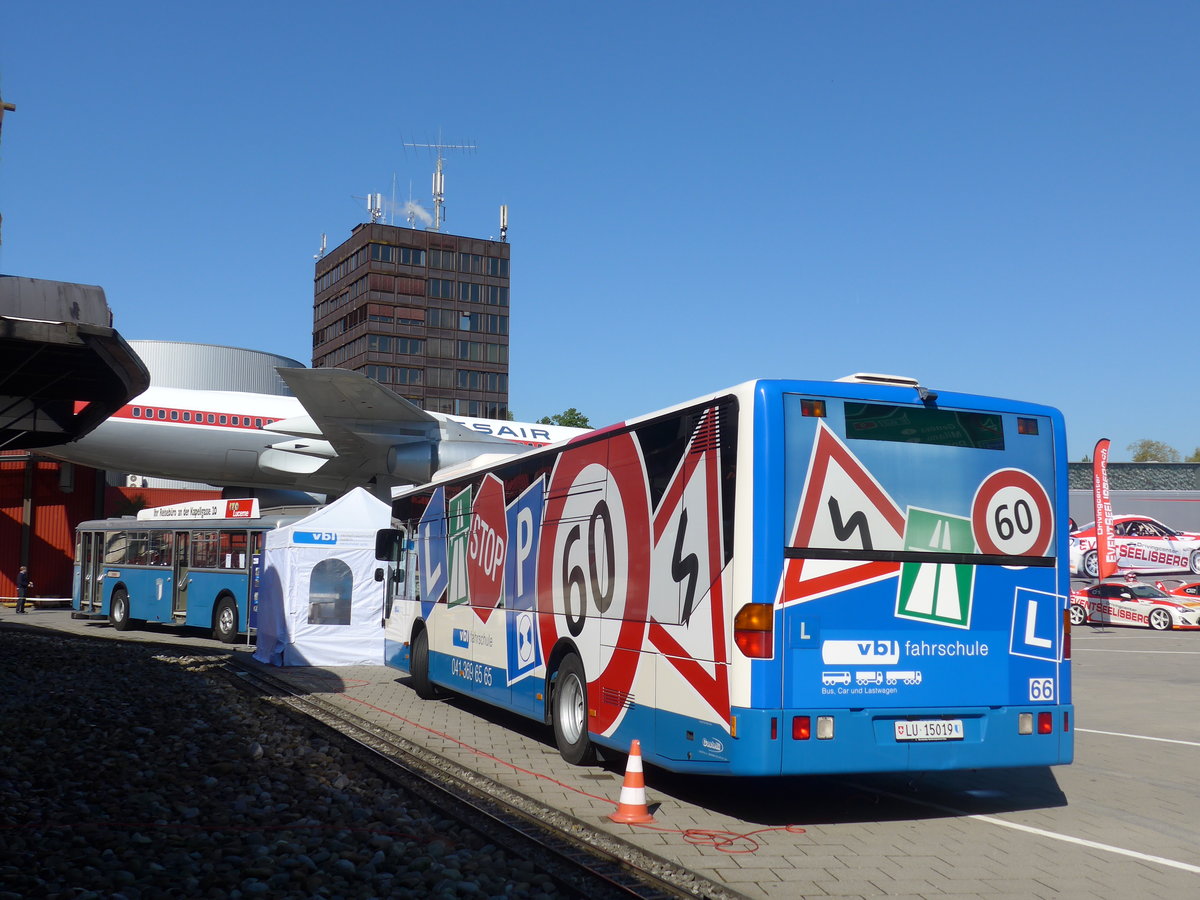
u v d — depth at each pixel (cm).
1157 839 654
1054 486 718
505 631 1028
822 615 642
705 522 677
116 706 1182
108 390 1554
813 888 538
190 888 514
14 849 577
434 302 9206
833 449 658
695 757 669
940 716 665
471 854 588
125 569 2523
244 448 3219
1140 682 1655
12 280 1172
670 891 527
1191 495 4375
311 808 700
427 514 1313
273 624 1764
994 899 522
